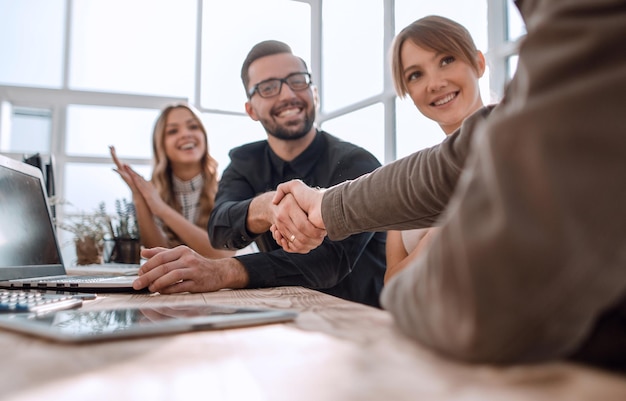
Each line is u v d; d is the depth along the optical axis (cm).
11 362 30
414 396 23
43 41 321
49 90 321
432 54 151
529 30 29
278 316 44
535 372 26
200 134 251
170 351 33
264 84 171
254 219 126
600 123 24
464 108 154
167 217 225
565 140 24
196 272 85
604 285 23
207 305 57
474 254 26
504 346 25
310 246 95
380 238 158
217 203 168
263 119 174
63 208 309
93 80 330
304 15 370
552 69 26
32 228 103
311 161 170
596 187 23
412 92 160
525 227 24
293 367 28
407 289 33
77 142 325
